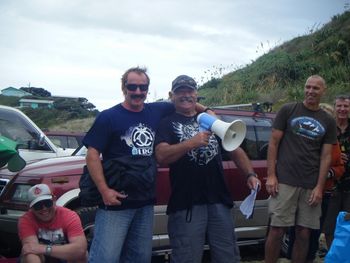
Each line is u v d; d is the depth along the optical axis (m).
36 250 3.90
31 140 6.59
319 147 4.38
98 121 3.44
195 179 3.70
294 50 26.33
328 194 4.73
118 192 3.38
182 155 3.50
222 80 26.44
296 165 4.30
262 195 5.41
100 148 3.42
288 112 4.42
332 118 4.39
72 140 11.96
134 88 3.46
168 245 4.90
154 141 3.60
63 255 3.94
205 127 3.54
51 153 6.71
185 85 3.64
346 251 3.05
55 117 43.34
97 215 3.52
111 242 3.40
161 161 3.55
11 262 4.31
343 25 24.59
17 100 59.22
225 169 5.14
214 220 3.73
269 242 4.40
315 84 4.30
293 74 21.05
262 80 21.91
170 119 3.71
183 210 3.68
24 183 4.82
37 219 4.03
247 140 5.51
